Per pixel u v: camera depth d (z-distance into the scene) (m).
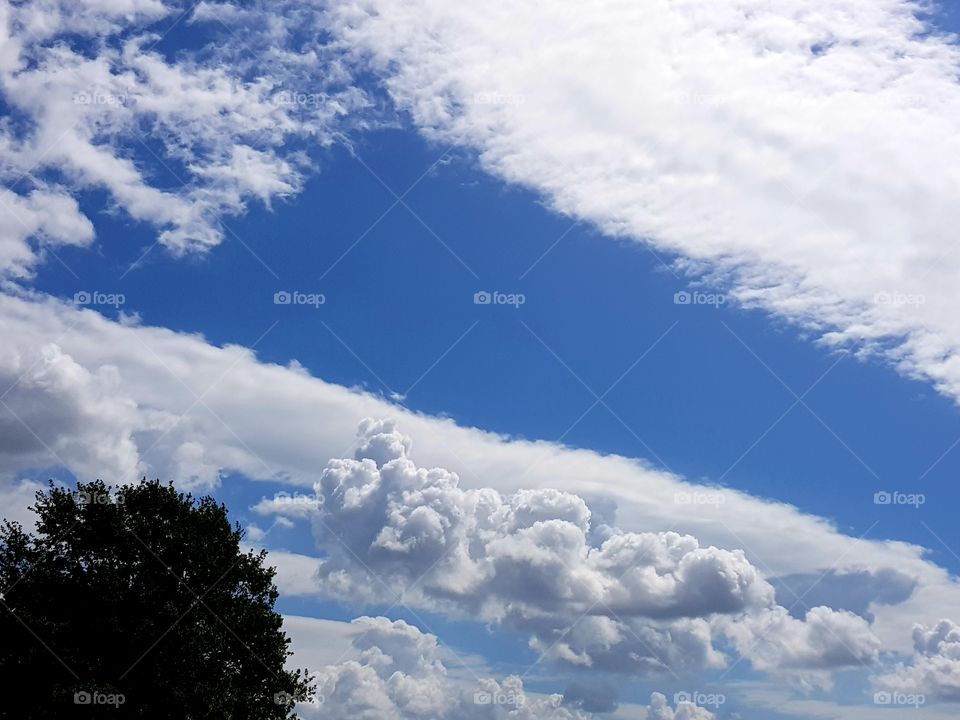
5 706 35.22
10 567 37.75
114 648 36.78
